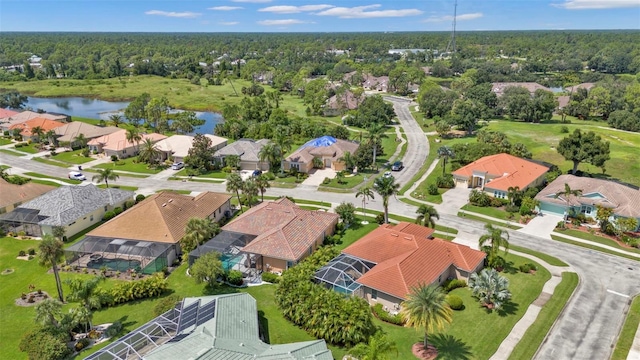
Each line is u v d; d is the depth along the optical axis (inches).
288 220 2780.5
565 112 6697.8
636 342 1875.0
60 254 2156.7
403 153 5027.1
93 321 2101.4
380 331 1808.6
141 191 3924.7
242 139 5177.2
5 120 6186.0
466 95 7150.6
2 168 4293.8
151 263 2541.8
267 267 2536.9
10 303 2271.2
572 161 4178.2
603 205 3107.8
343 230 3053.6
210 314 1852.9
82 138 5162.4
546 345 1867.6
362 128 6417.3
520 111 6323.8
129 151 5039.4
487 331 1953.7
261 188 3358.8
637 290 2287.2
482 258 2434.8
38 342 1841.8
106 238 2748.5
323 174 4372.5
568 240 2883.9
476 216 3294.8
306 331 1987.0
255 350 1664.6
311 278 2282.2
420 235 2677.2
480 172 3811.5
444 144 5285.4
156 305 2169.0
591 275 2440.9
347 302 1945.1
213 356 1551.4
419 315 1713.8
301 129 5910.4
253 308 1998.0
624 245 2805.1
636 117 5693.9
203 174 4389.8
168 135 5959.6
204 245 2645.2
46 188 3690.9
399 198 3698.3
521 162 3934.5
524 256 2669.8
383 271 2213.3
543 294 2249.0
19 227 3132.4
